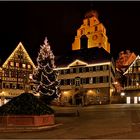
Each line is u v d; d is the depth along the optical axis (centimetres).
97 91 7181
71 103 7438
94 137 1828
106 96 7062
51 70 6272
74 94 7438
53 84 6272
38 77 6275
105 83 7112
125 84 7594
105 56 7350
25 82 3912
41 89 6225
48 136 1902
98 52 7644
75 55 7950
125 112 4094
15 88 7344
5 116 2506
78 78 7462
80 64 7500
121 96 7169
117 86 8100
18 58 7500
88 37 10450
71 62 7656
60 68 7756
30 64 7706
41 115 2528
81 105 6662
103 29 10544
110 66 7150
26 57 7650
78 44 10594
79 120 3142
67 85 7588
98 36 10281
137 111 4234
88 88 7306
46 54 6316
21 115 2475
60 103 7025
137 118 3162
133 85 7456
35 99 2631
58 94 6412
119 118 3228
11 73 7331
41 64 6266
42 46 6381
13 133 2083
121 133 2000
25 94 2648
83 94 7325
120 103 7069
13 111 2503
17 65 7456
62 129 2325
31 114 2477
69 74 7612
